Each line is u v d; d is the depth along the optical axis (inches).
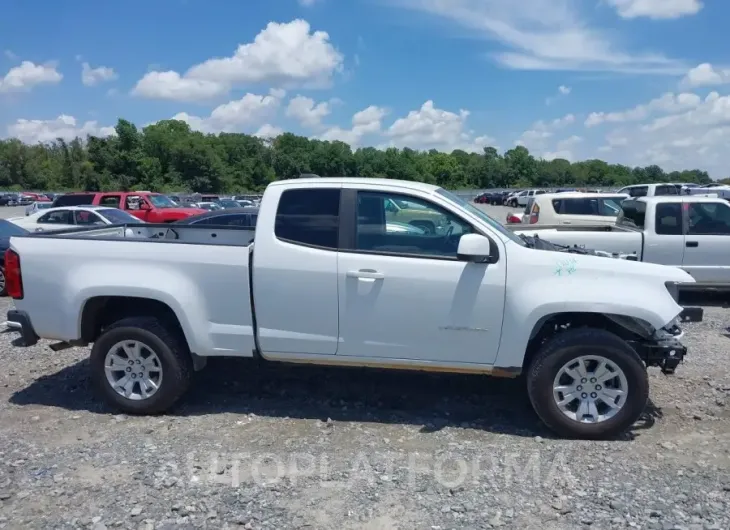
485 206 2586.1
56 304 200.7
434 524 135.9
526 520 137.5
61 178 3312.0
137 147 3127.5
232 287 192.1
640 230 391.2
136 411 200.5
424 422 195.0
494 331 182.7
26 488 152.4
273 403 211.3
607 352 176.9
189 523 136.3
